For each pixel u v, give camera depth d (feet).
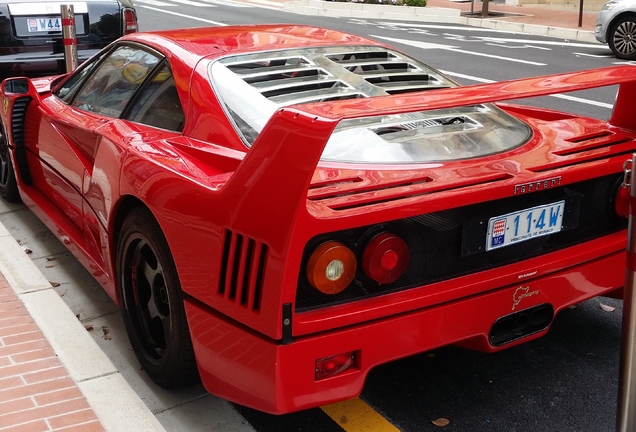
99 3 23.52
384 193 7.76
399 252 7.72
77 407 8.39
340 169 8.32
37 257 14.10
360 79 10.42
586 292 9.36
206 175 8.64
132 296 10.05
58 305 10.67
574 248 9.17
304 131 6.93
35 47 22.71
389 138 9.07
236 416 9.34
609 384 10.07
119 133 10.51
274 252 7.26
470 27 58.80
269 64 10.44
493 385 10.07
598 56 41.52
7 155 15.84
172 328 8.95
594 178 9.21
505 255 8.71
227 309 7.92
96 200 10.75
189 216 8.27
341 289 7.50
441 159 8.78
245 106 9.48
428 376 10.28
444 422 9.25
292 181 7.06
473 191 7.94
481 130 9.67
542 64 38.24
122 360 10.64
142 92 11.01
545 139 9.80
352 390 7.82
